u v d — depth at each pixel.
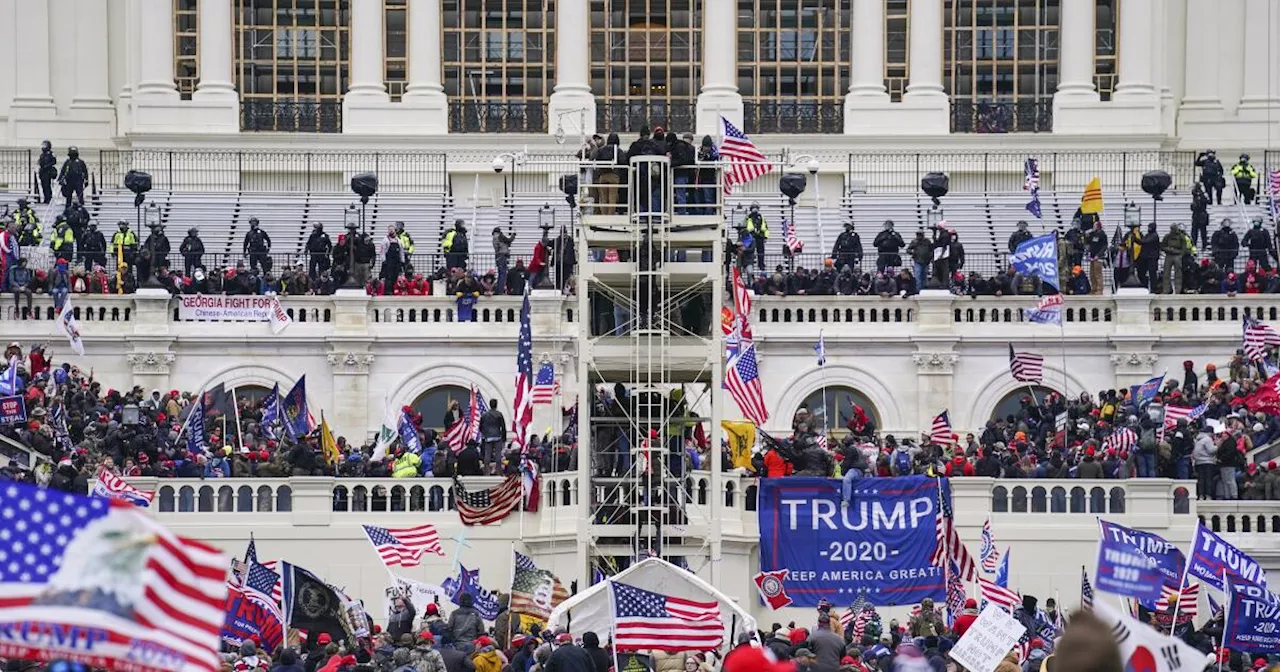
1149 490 164.88
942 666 104.38
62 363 198.75
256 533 163.75
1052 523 164.88
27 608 54.88
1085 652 48.66
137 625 55.41
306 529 163.88
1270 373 186.88
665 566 114.12
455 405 189.75
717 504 156.00
